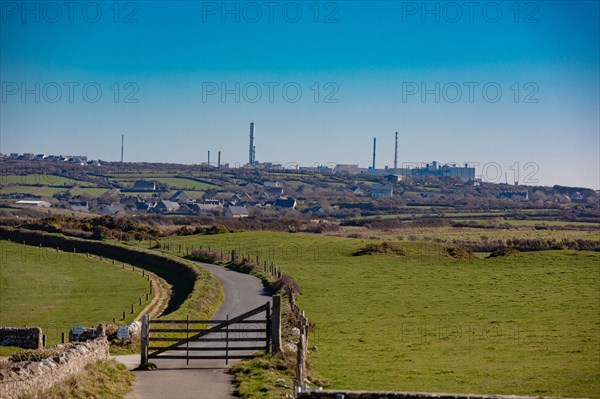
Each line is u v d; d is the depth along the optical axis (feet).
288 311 210.79
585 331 186.50
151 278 351.25
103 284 332.60
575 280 287.48
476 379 133.08
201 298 247.09
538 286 274.98
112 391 112.37
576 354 157.79
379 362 151.33
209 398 111.86
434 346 171.94
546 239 470.80
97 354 126.00
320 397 90.02
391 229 595.47
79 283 336.70
